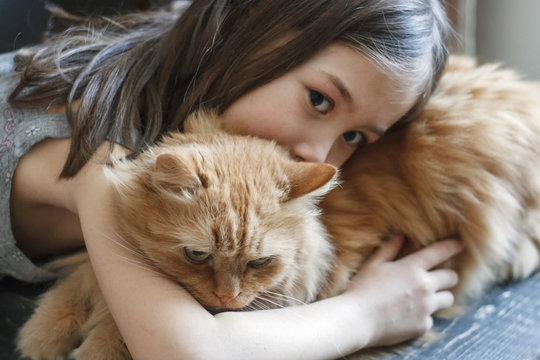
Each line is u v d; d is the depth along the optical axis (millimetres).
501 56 877
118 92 511
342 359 488
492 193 555
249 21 517
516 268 595
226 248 430
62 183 488
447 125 566
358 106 503
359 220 546
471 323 537
